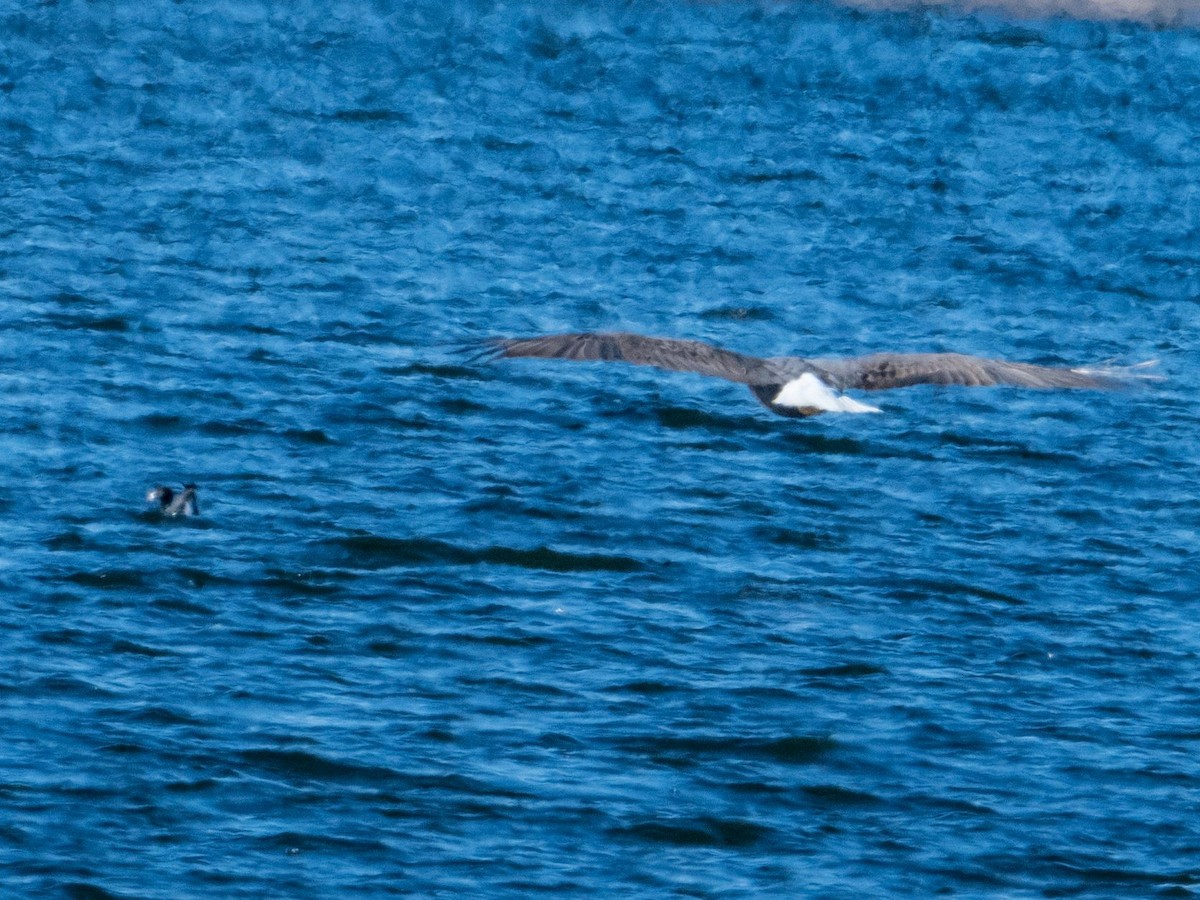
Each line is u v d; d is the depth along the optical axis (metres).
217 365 128.88
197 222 163.50
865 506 110.00
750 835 71.44
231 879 66.06
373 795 72.50
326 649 86.06
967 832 72.44
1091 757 79.12
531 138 193.25
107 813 70.06
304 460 112.38
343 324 140.75
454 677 83.50
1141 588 99.69
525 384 127.94
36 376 124.12
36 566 92.81
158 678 81.69
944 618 93.75
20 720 76.75
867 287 160.38
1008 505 111.62
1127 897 68.50
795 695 83.31
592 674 84.75
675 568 98.50
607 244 166.00
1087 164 196.62
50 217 162.12
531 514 104.56
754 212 176.88
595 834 70.62
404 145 188.88
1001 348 147.62
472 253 161.00
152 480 107.12
